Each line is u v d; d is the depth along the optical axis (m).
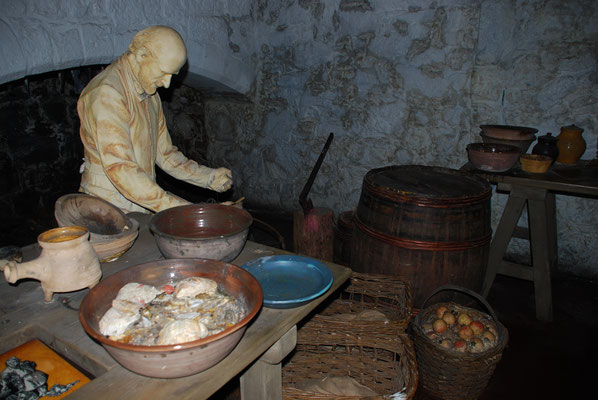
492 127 2.28
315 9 2.86
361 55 2.79
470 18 2.40
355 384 1.54
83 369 0.88
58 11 1.82
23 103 2.54
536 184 1.95
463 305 1.90
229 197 3.57
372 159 2.94
